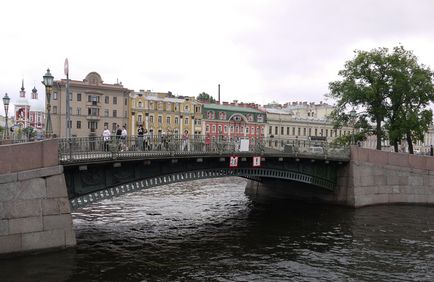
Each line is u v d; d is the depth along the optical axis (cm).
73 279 1334
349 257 1678
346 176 2942
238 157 2245
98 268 1452
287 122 9444
